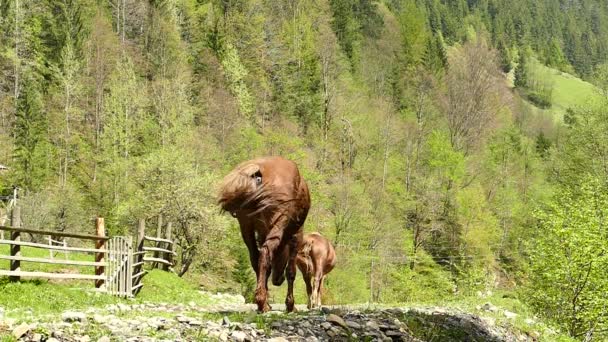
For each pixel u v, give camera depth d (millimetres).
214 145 51969
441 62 98875
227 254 40688
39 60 67875
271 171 9070
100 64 67750
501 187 61531
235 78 72250
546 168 60281
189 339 7090
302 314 9664
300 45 81750
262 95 75250
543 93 122812
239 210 8977
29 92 58688
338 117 62375
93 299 13352
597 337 17406
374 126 60781
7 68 68188
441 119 71625
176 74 67125
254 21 85688
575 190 38969
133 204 38875
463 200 52469
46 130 60969
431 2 147875
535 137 91438
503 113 78250
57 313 9875
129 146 53156
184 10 86625
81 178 57062
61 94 64500
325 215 43531
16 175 52938
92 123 66688
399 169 58188
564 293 17516
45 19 72688
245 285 35875
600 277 16641
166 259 22484
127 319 7984
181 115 53875
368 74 86875
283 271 9758
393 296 39656
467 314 14227
